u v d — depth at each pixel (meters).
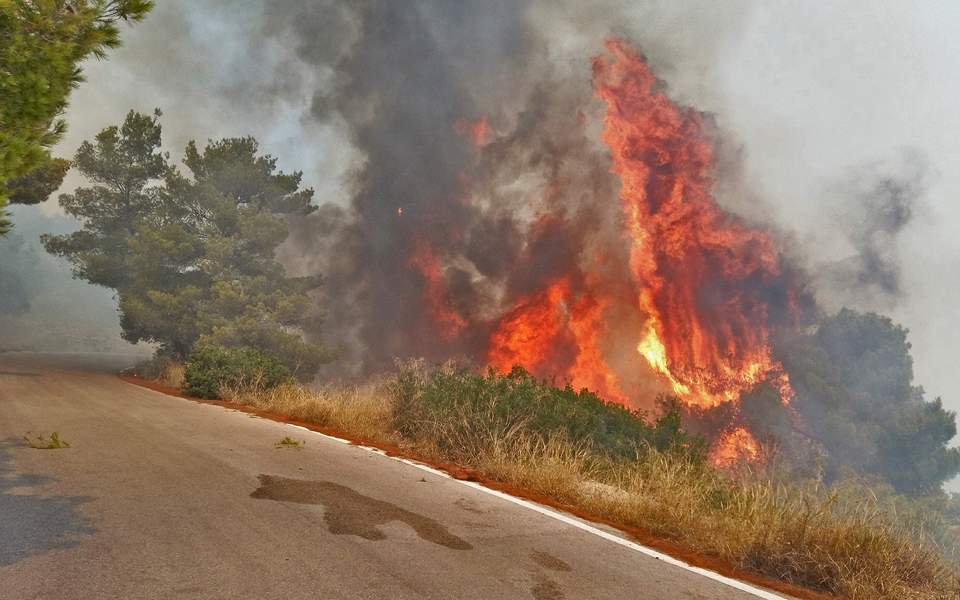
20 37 3.40
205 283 25.38
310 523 4.50
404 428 9.38
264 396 12.96
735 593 4.01
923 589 4.65
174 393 15.42
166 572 3.35
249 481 5.64
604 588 3.77
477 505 5.58
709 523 5.59
